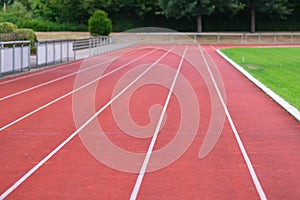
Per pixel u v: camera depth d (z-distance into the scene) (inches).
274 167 307.9
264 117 488.4
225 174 292.5
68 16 2765.7
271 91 666.2
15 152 343.0
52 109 524.4
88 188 265.3
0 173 292.7
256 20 2871.6
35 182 275.6
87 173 293.4
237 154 341.1
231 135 403.5
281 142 378.3
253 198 249.6
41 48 1044.5
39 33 2442.2
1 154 336.8
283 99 590.6
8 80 801.6
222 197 251.0
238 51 1688.0
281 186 269.4
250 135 403.9
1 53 816.3
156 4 2753.4
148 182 276.4
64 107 538.0
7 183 273.6
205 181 278.4
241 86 746.2
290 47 1967.3
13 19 2642.7
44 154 338.0
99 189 263.7
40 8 2790.4
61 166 308.5
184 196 252.4
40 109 524.4
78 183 274.1
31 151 346.0
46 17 2792.8
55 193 256.8
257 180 280.5
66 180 279.4
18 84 750.5
